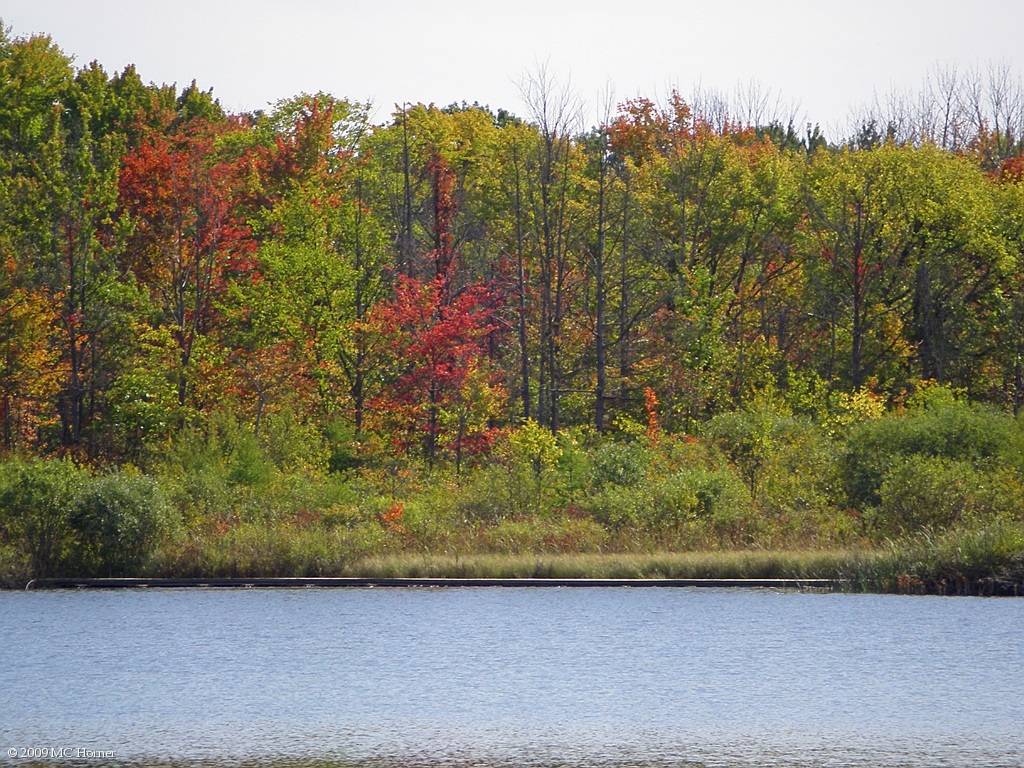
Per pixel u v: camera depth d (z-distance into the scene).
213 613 55.81
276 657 45.56
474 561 66.81
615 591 61.75
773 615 53.88
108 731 35.47
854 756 32.31
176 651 46.88
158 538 68.31
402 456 98.31
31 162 111.81
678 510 73.69
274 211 113.38
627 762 32.12
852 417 94.06
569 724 35.91
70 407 108.44
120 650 47.03
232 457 82.31
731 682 40.88
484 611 55.69
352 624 52.56
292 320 104.00
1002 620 51.94
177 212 110.25
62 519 67.25
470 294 103.94
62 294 102.69
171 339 102.62
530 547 70.00
